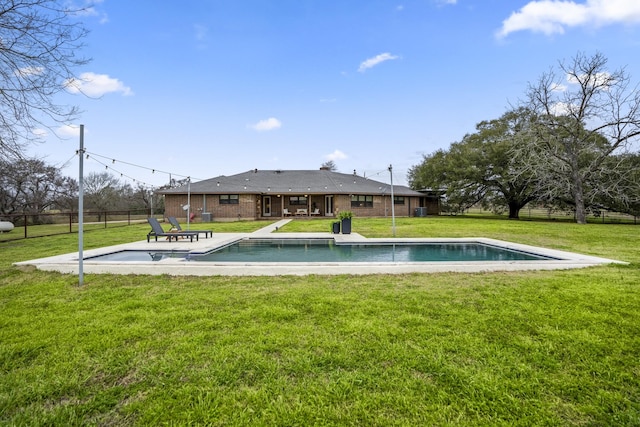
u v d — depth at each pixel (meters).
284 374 2.36
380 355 2.61
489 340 2.88
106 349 2.77
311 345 2.81
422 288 4.73
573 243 10.49
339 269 5.97
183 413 1.93
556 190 21.45
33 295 4.54
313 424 1.84
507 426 1.80
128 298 4.34
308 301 4.09
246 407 1.98
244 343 2.86
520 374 2.32
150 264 6.05
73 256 7.41
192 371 2.40
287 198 27.30
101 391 2.17
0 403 2.02
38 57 6.34
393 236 12.42
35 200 26.58
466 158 27.48
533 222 20.89
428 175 31.11
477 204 29.62
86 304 4.08
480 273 5.86
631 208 21.41
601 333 3.00
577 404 1.99
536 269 6.25
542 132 20.94
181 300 4.19
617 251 8.66
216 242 10.64
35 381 2.28
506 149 24.95
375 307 3.83
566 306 3.76
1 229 16.97
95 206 35.84
